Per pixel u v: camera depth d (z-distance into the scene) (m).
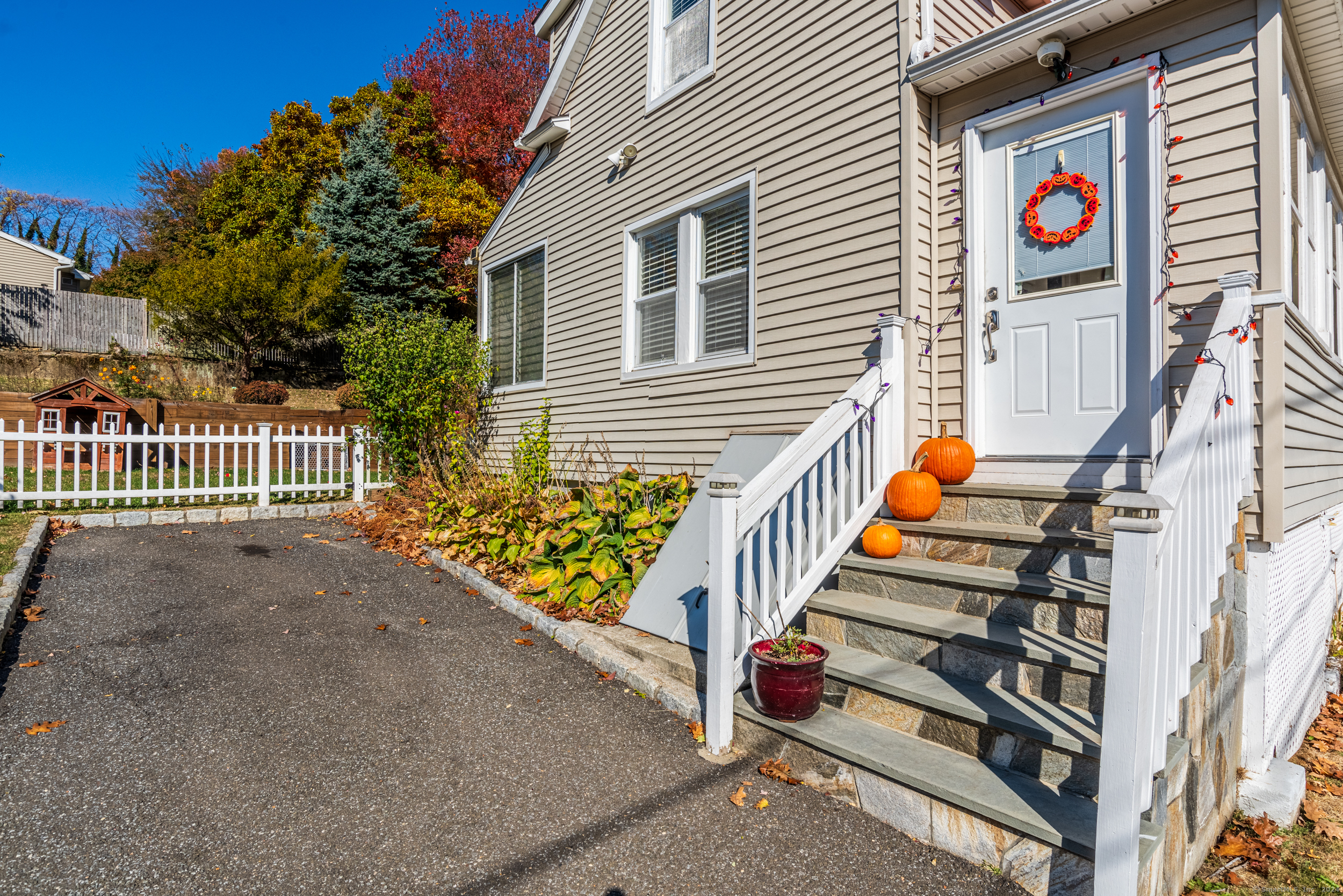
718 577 3.47
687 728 3.72
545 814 2.92
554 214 9.00
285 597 5.68
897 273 4.98
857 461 4.38
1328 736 4.92
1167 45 4.06
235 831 2.77
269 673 4.29
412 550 7.21
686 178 6.90
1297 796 3.52
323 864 2.59
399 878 2.52
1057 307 4.48
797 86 5.78
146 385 16.97
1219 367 3.00
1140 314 4.15
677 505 6.17
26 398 12.01
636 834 2.79
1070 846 2.33
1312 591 4.90
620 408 7.72
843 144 5.39
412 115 25.89
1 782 3.04
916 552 4.24
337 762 3.31
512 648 4.80
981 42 4.48
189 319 17.98
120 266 29.31
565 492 7.55
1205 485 2.82
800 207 5.72
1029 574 3.69
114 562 6.30
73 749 3.33
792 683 3.26
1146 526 2.19
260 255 18.62
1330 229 6.11
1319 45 4.36
